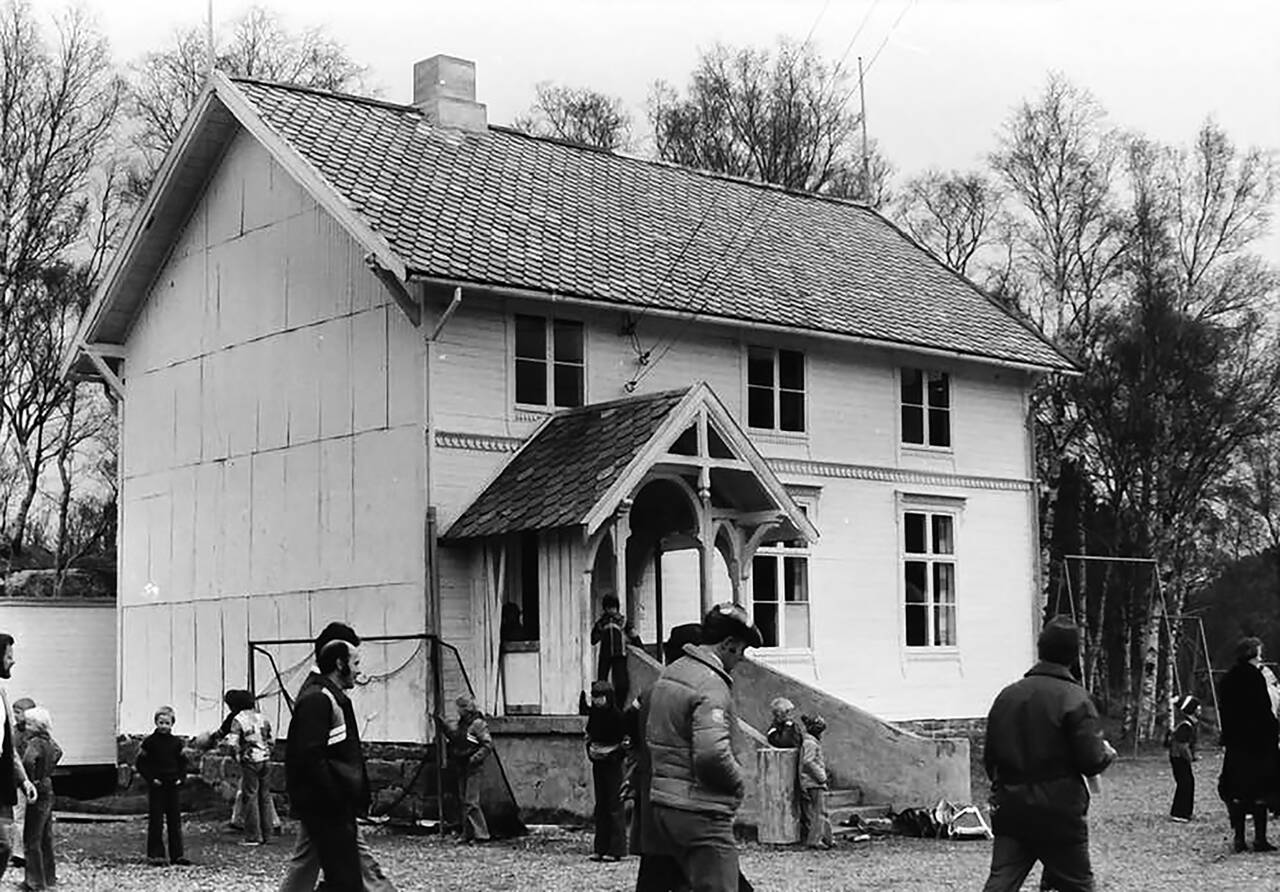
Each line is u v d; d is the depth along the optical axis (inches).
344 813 450.9
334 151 1050.7
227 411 1125.1
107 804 1088.8
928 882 650.2
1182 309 1720.0
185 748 1128.8
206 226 1155.3
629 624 925.2
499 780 903.1
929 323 1224.2
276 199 1092.5
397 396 981.8
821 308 1155.3
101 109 1828.2
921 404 1227.2
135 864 753.6
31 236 1774.1
